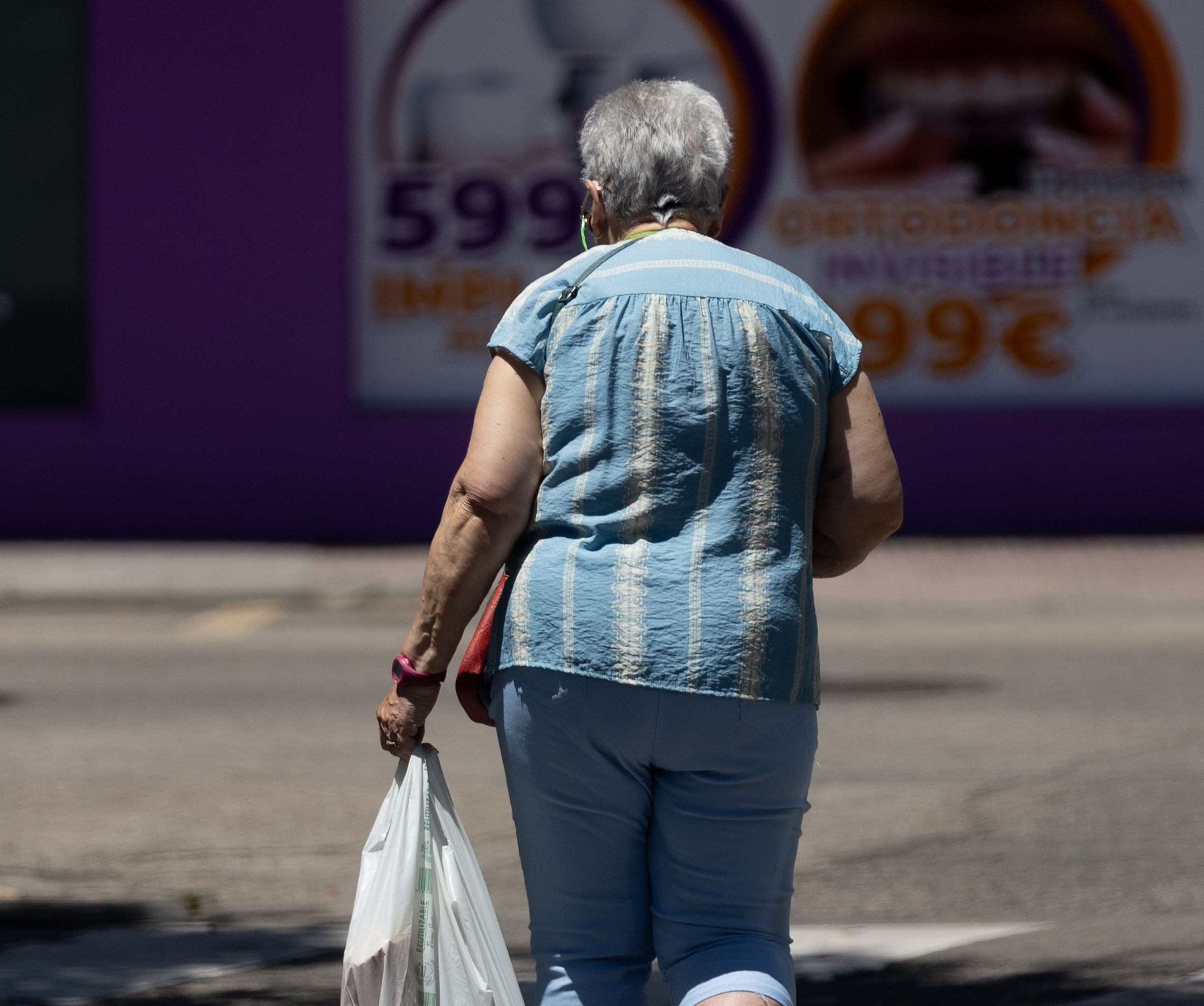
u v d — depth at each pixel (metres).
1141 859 24.19
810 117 63.91
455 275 64.25
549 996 11.50
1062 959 19.73
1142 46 63.59
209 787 29.11
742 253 11.80
